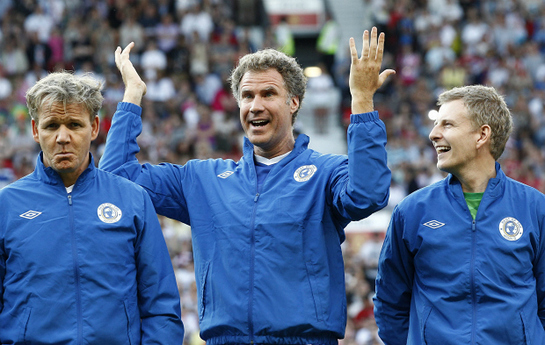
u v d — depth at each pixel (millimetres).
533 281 5906
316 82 27125
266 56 6168
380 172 5719
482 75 27984
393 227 6215
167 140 23391
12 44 26578
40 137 5500
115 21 27734
